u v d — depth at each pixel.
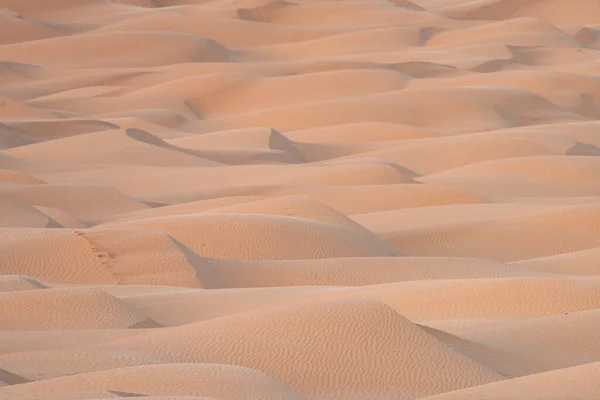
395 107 147.88
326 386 28.38
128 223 62.44
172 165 107.75
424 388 28.38
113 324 36.44
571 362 33.62
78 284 49.53
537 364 33.12
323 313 31.80
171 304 41.56
